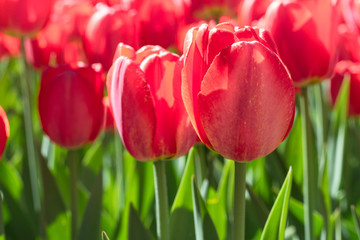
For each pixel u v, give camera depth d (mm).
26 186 925
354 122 1069
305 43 693
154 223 827
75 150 746
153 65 595
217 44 549
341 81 974
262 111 545
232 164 790
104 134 1126
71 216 757
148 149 607
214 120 549
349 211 911
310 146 713
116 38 806
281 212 616
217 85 542
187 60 548
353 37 989
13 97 1560
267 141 554
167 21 832
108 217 833
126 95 589
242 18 853
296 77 703
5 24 905
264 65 537
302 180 903
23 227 853
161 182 632
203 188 757
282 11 693
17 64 1809
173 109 602
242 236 585
